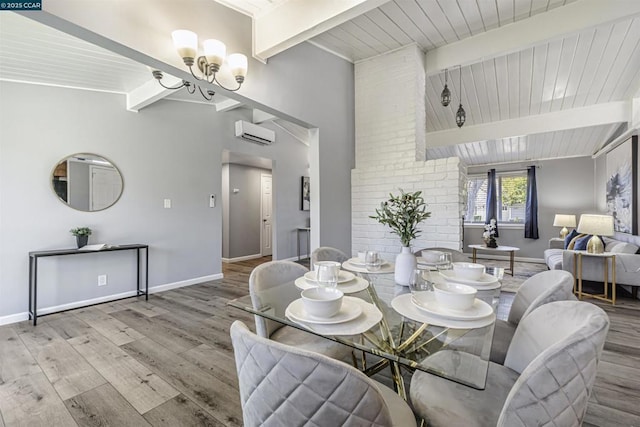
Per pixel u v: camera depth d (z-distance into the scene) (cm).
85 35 165
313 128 334
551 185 648
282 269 185
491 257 700
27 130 290
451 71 380
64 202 312
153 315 302
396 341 108
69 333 257
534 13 281
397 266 179
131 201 363
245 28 250
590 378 79
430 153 629
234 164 634
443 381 113
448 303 121
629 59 332
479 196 727
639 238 368
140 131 370
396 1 264
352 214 381
